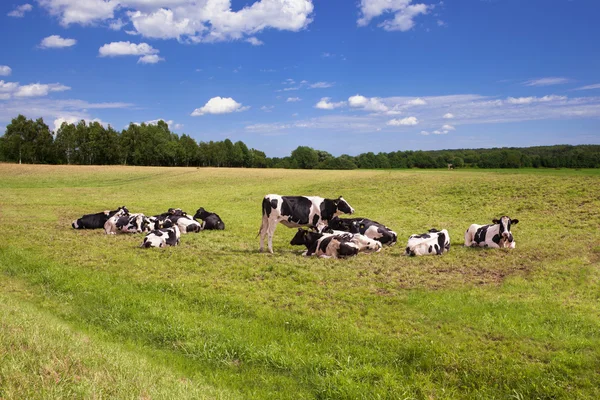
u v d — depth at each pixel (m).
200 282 10.14
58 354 5.01
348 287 9.74
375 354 6.47
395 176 42.78
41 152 93.19
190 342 6.99
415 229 18.16
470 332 7.09
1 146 91.69
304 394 5.57
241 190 41.19
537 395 5.34
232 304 8.66
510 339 6.76
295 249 14.49
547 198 23.67
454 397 5.42
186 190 42.72
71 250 13.73
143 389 4.59
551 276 10.14
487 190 28.22
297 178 51.09
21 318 6.29
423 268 11.41
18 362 4.56
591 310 7.78
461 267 11.51
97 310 8.54
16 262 12.05
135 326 7.71
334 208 14.55
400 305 8.44
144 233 17.47
